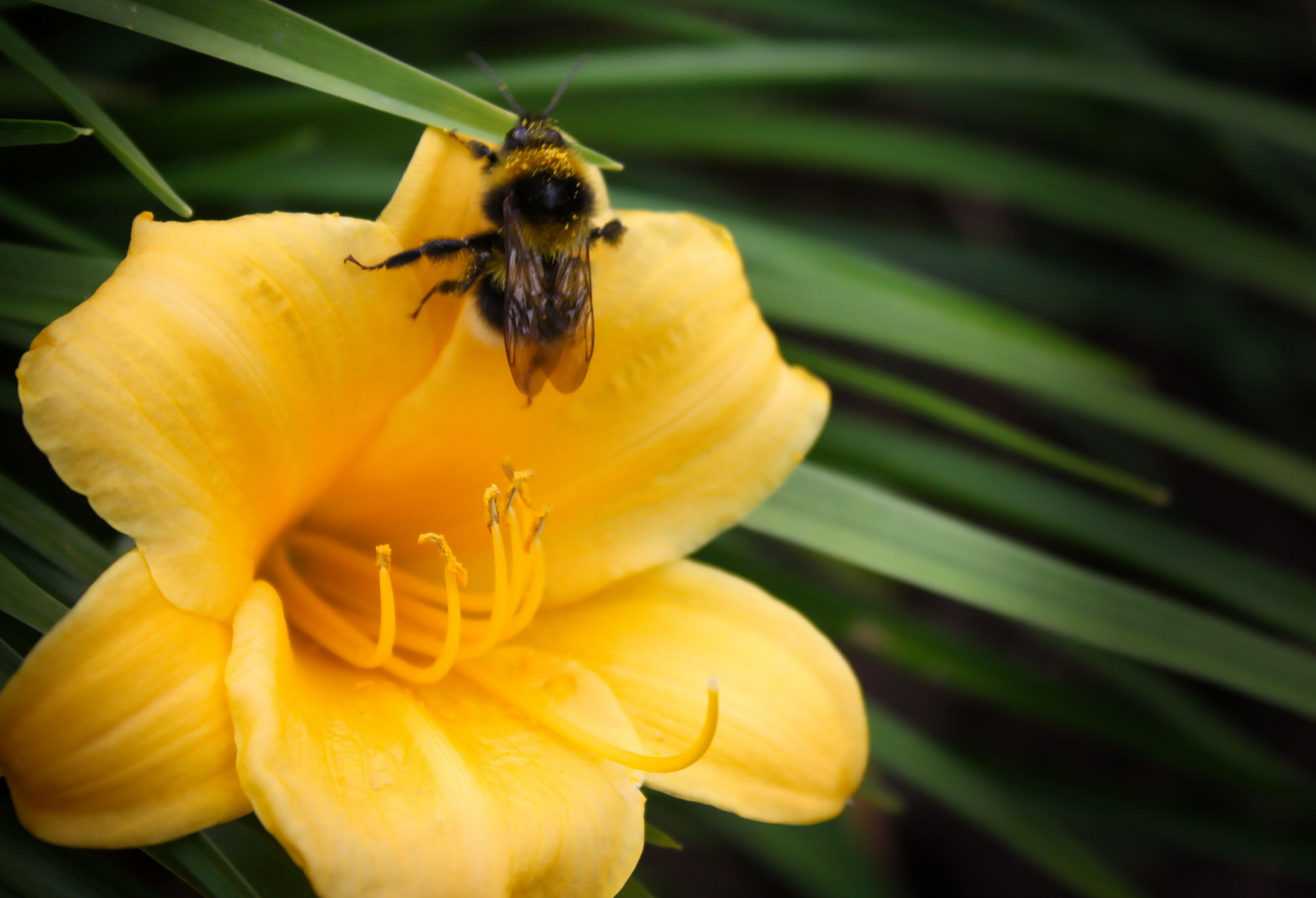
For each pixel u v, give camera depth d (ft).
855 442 0.81
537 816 0.64
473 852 0.63
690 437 0.68
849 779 0.67
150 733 0.62
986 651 0.80
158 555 0.63
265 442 0.65
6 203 0.70
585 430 0.68
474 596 0.68
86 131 0.65
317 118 0.74
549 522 0.69
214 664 0.63
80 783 0.62
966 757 0.84
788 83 0.80
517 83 0.76
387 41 0.80
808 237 0.79
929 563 0.72
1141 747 0.82
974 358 0.79
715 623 0.68
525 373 0.67
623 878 0.65
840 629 0.78
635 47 0.83
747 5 0.86
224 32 0.65
